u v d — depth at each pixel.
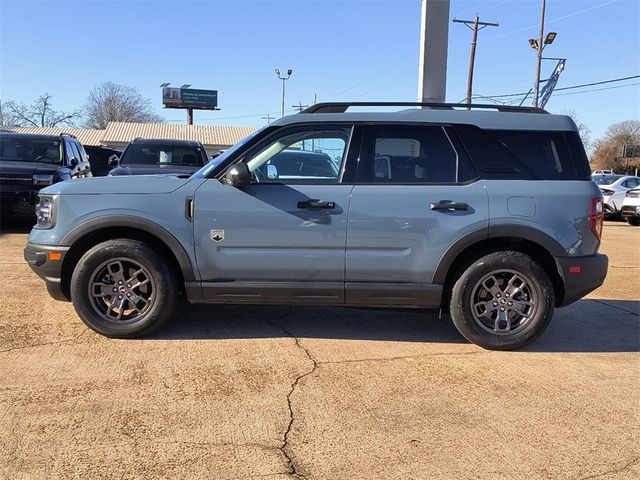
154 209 4.56
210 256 4.61
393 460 3.01
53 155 11.50
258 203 4.56
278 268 4.61
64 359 4.28
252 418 3.44
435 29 9.26
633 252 10.76
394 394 3.84
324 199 4.56
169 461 2.94
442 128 4.73
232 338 4.89
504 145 4.71
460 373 4.26
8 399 3.59
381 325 5.43
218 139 53.53
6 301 5.77
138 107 79.38
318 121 4.73
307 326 5.31
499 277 4.71
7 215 10.13
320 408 3.60
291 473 2.87
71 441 3.10
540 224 4.55
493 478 2.87
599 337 5.25
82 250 4.80
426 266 4.60
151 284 4.66
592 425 3.46
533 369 4.38
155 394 3.72
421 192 4.59
